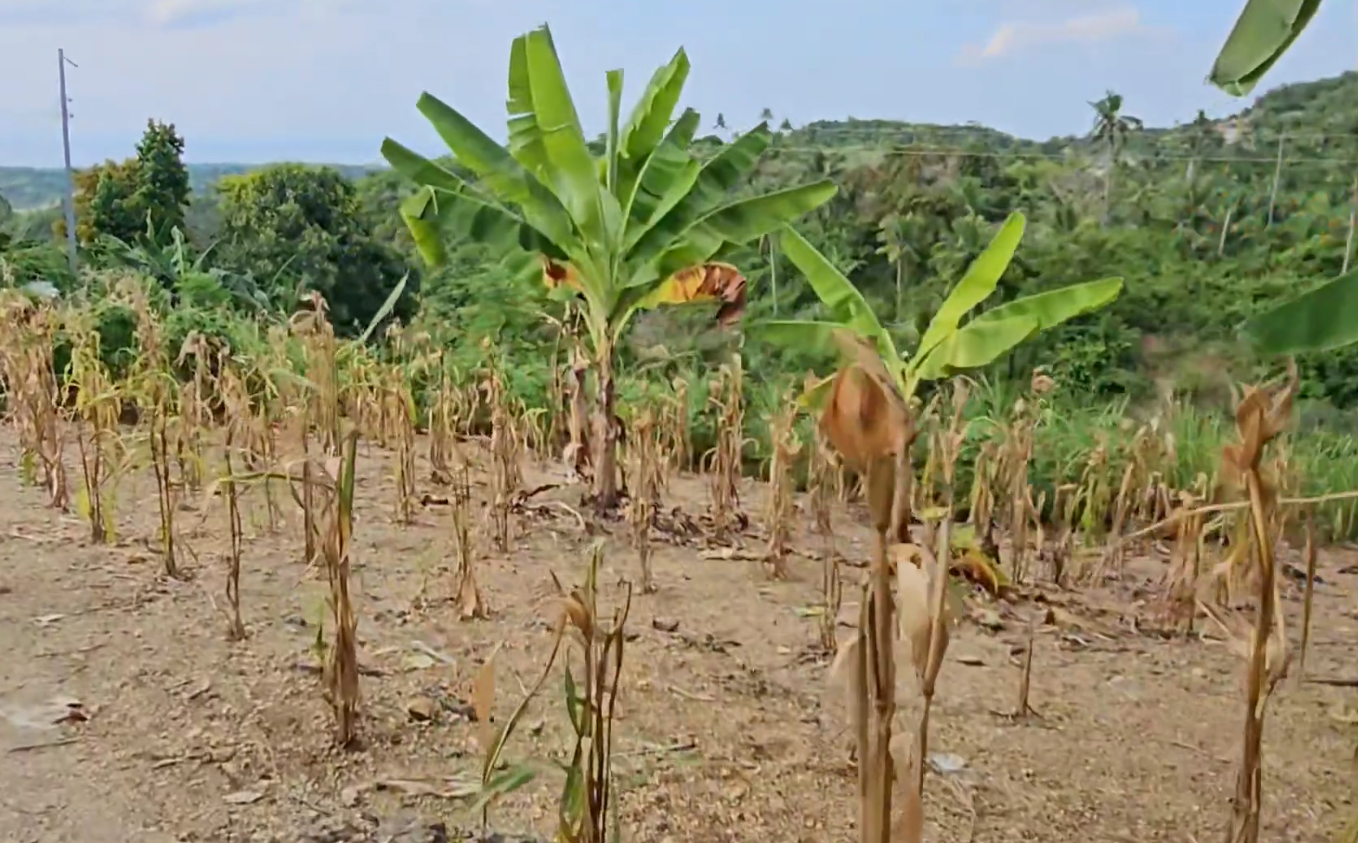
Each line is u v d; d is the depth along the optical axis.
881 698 1.22
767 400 7.13
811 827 2.19
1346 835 1.36
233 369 5.23
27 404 4.44
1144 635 4.00
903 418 1.16
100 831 1.94
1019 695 3.22
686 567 4.42
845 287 5.23
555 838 1.86
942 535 1.26
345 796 2.15
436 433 5.42
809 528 5.32
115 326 6.39
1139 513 5.26
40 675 2.62
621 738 2.57
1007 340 4.89
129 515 4.21
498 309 7.81
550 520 4.93
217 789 2.13
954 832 2.25
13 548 3.65
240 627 2.98
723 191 5.35
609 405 5.24
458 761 2.35
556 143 4.94
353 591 3.53
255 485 3.74
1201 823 2.40
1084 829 2.33
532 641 3.20
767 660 3.32
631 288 5.17
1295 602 4.70
